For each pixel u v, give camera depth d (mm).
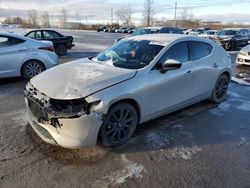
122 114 3723
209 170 3266
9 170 3180
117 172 3188
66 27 94125
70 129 3215
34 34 13945
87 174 3139
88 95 3262
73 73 3834
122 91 3555
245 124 4684
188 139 4047
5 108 5203
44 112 3312
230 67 5805
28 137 3984
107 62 4398
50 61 7820
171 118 4836
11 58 7090
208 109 5375
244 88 7156
